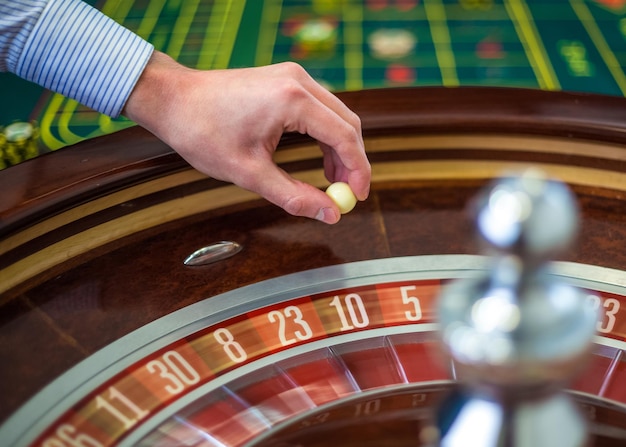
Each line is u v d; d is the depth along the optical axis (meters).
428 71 2.35
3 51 1.06
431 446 0.60
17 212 0.94
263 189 0.99
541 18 2.61
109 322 0.91
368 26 2.57
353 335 0.90
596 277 0.98
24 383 0.83
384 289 0.97
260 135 0.97
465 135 1.13
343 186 1.00
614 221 1.07
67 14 1.04
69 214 0.99
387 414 0.79
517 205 0.50
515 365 0.51
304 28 2.52
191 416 0.80
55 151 1.07
